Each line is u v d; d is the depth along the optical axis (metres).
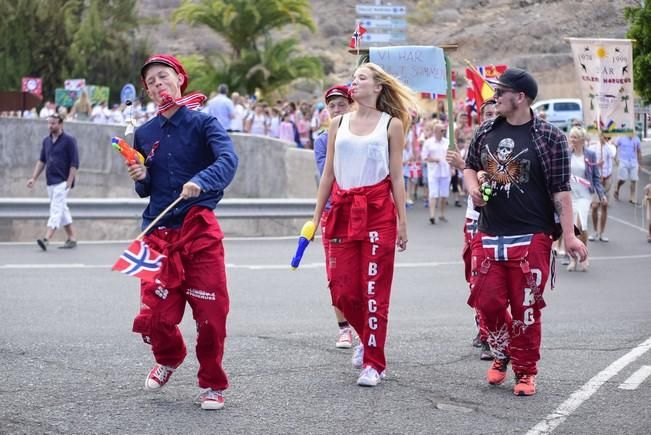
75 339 8.39
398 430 5.88
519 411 6.30
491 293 6.75
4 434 5.67
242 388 6.80
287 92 50.09
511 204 6.70
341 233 7.04
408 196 24.39
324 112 20.89
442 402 6.51
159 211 6.29
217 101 22.81
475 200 6.78
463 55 48.62
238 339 8.49
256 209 17.88
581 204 14.17
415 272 13.56
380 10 38.44
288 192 20.88
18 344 8.13
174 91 6.41
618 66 17.89
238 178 21.58
